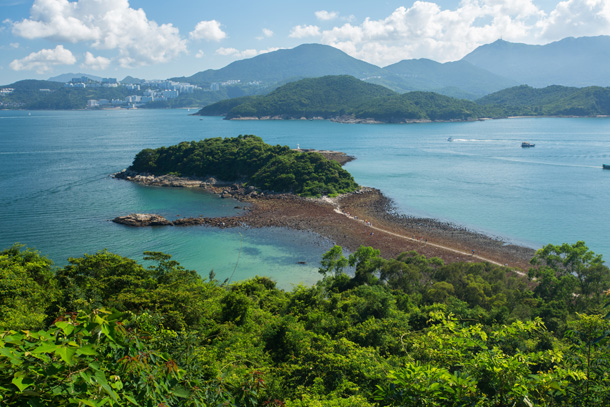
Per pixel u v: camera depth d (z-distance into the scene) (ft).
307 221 325.83
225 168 494.18
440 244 278.26
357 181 479.41
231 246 270.87
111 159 602.44
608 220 320.29
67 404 19.17
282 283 218.79
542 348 76.59
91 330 21.71
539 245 274.77
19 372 18.37
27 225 302.86
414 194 414.62
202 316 126.82
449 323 41.24
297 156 471.62
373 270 191.11
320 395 76.69
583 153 624.18
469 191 422.41
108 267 158.61
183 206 370.94
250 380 32.76
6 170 508.94
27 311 126.93
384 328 116.47
